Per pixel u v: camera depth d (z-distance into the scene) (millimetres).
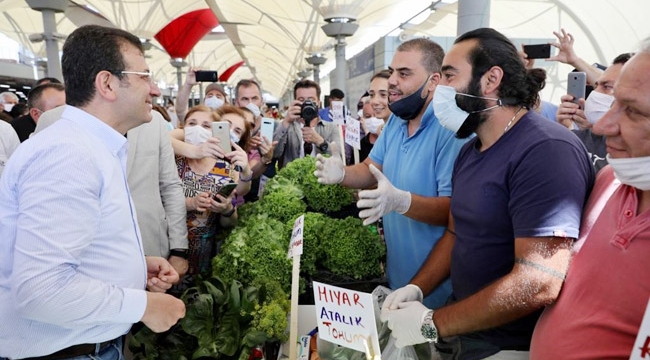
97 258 1348
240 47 33938
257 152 3982
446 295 2057
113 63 1371
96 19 27188
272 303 1711
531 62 3158
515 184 1366
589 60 13094
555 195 1258
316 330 1861
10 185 1263
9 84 16750
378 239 2119
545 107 3232
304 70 30844
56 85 3564
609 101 2314
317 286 1465
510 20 14492
